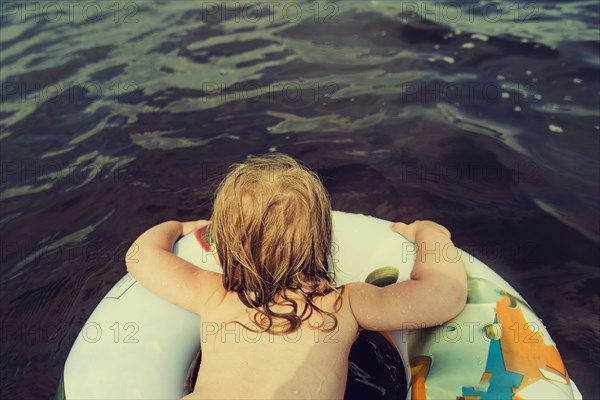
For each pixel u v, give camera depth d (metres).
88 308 1.95
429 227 1.68
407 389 1.43
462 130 2.87
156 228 1.74
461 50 3.62
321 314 1.42
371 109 3.06
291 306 1.41
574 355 1.81
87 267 2.12
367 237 1.75
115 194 2.50
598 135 2.79
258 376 1.32
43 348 1.81
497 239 2.25
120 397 1.36
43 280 2.07
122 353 1.45
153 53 3.73
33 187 2.54
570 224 2.30
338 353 1.39
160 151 2.76
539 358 1.38
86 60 3.66
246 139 2.85
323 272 1.50
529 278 2.07
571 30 3.77
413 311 1.44
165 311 1.55
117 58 3.68
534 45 3.61
